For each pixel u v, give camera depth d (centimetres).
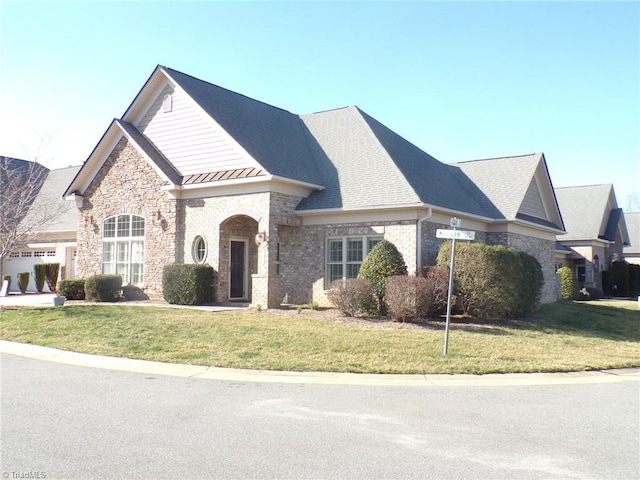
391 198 1788
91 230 2345
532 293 1836
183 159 2105
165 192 2098
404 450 607
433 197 1895
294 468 548
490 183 2483
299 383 953
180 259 2067
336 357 1133
